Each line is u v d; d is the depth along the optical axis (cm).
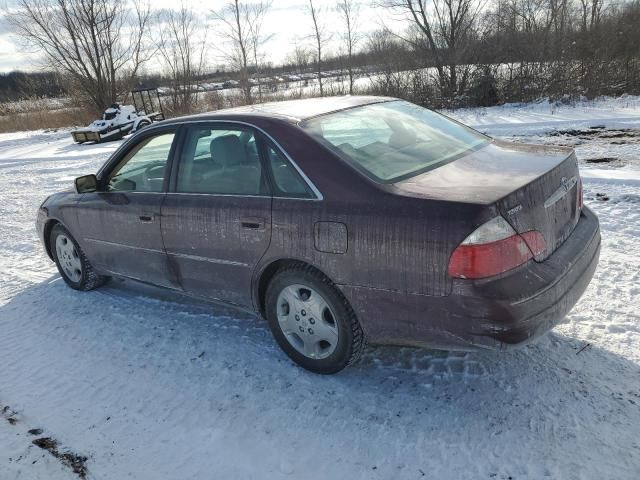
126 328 411
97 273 477
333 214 287
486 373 312
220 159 349
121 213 409
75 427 302
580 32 1878
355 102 381
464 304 253
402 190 277
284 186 313
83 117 2806
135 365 358
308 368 330
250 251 328
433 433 270
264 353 357
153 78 2917
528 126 1227
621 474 235
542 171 284
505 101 1850
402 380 314
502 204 251
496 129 1222
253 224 321
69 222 464
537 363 315
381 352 345
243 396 314
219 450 274
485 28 1959
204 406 309
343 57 2431
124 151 420
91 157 1498
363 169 296
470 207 249
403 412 287
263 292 345
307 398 307
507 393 293
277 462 262
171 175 380
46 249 515
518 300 249
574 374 303
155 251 392
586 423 266
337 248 286
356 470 252
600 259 445
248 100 2434
